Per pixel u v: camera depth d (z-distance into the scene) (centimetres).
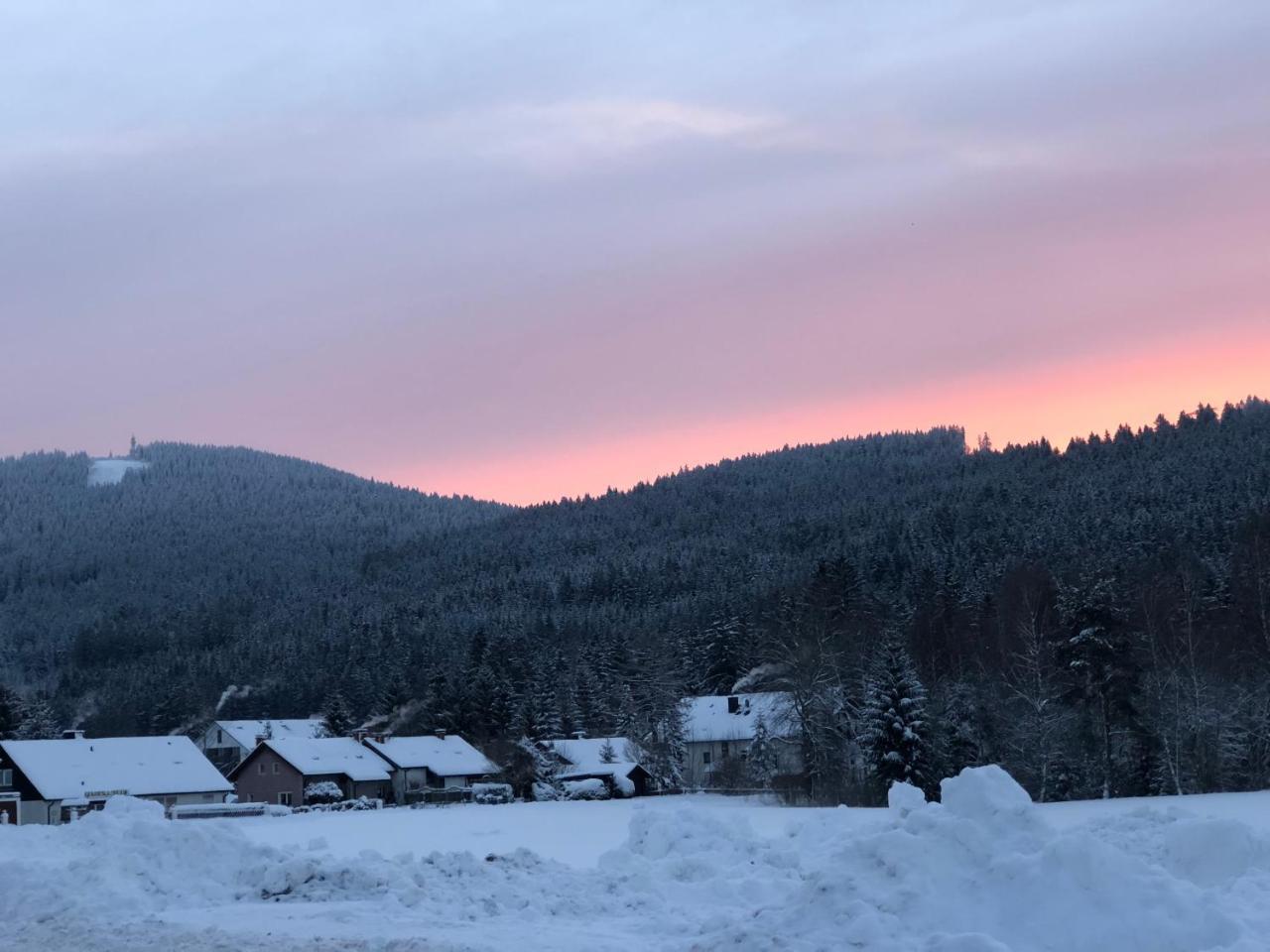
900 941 1124
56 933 1556
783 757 7306
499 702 10406
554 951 1283
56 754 7794
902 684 5953
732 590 14388
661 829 1978
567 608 18462
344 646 16825
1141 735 6097
